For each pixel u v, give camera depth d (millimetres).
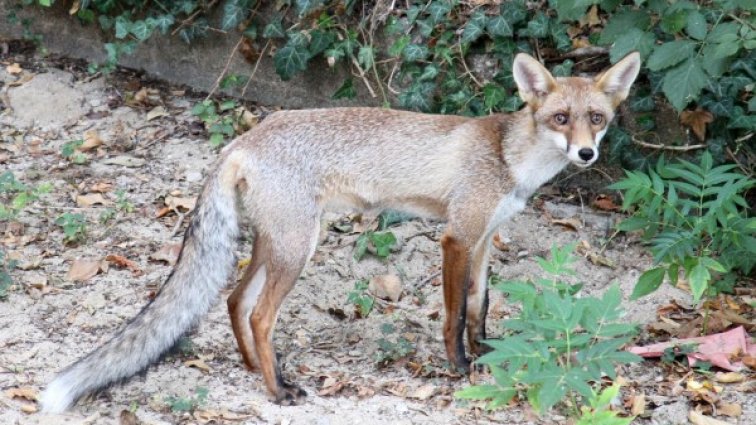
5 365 10016
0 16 16406
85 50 16234
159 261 12188
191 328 9727
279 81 15125
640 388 9992
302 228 9844
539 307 8828
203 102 15227
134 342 9398
